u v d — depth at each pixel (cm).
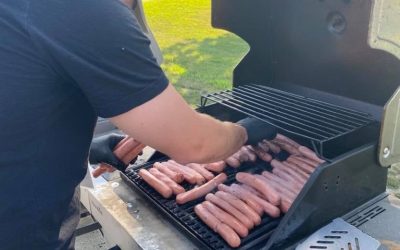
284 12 189
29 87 87
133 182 160
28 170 95
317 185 121
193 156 105
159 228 140
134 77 89
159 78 92
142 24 140
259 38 202
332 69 178
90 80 87
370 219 138
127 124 93
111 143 154
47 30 83
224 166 167
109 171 161
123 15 87
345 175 129
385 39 117
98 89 88
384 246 120
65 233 115
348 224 126
